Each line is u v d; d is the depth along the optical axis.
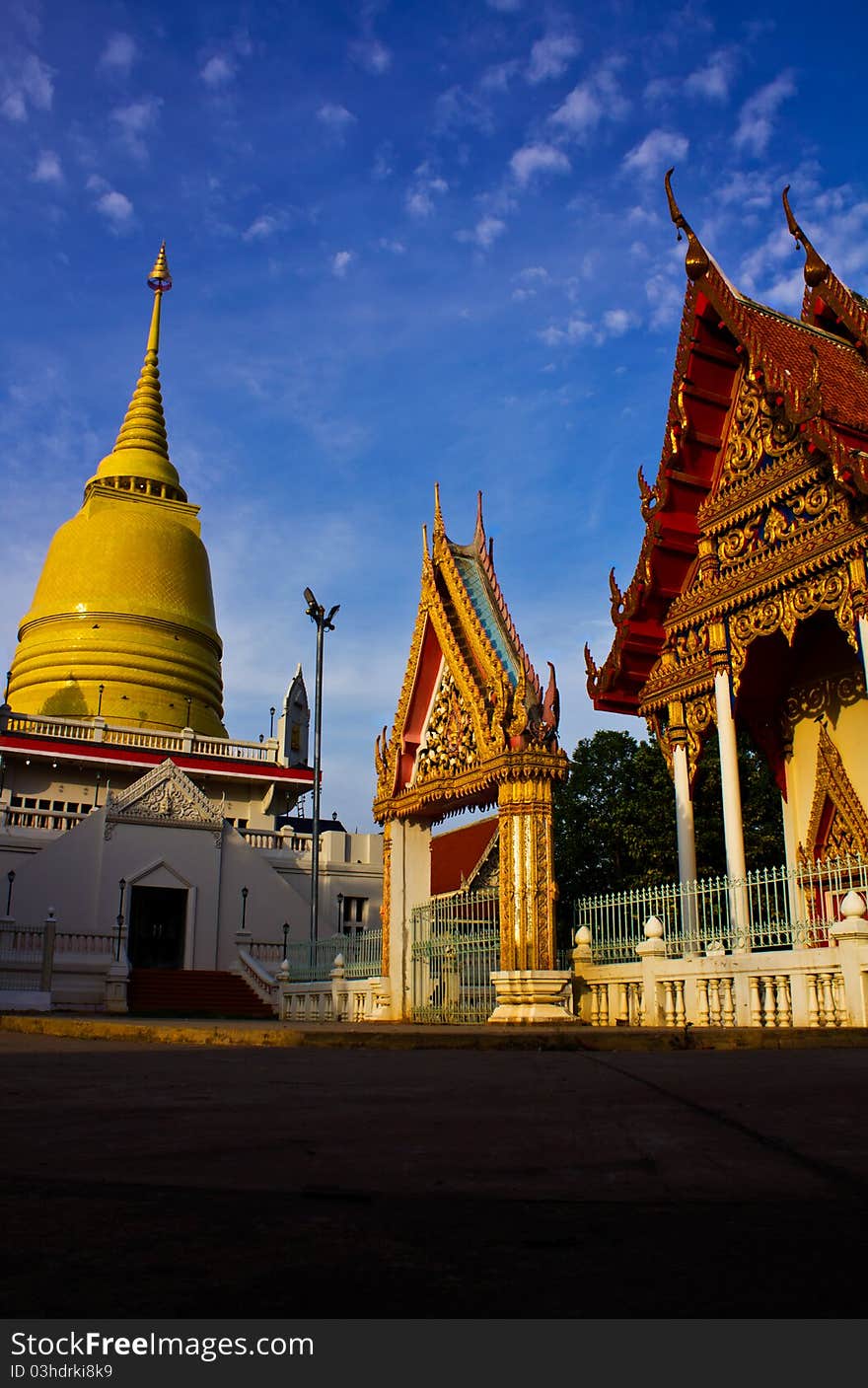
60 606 63.97
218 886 47.50
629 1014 17.86
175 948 46.81
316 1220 3.08
